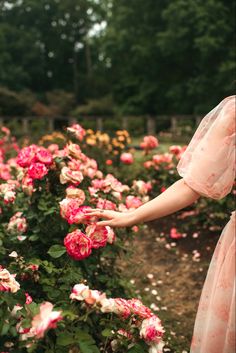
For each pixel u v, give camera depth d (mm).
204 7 24891
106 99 32031
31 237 2725
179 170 1944
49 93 33844
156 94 30594
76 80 42438
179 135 21344
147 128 23328
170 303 3885
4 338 1979
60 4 44531
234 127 1777
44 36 46562
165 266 4578
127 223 1954
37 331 1649
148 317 2072
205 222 5141
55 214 2770
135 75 31719
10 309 1925
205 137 1820
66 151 2947
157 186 5828
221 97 25906
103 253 2920
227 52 25562
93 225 2129
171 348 3131
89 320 2098
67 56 47219
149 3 29188
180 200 1832
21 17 46344
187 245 4977
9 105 27781
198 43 24719
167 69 29734
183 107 28422
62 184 2924
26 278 2373
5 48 41781
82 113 30812
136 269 4449
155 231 5359
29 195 2832
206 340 1894
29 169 2732
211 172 1780
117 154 6582
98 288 3049
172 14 25797
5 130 7777
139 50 28500
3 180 3594
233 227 1882
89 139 6238
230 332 1805
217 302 1865
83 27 46062
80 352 1962
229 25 25625
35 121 21641
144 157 6953
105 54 31609
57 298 2273
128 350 2066
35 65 44531
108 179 3176
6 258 2752
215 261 1974
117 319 2129
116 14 32000
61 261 2572
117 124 22203
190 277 4336
